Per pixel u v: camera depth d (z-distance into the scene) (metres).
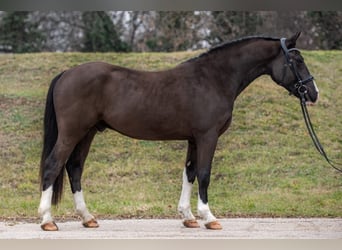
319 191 12.21
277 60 8.78
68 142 8.28
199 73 8.61
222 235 8.23
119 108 8.35
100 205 11.13
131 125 8.45
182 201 8.99
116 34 23.94
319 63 19.08
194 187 12.63
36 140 14.56
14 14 24.02
